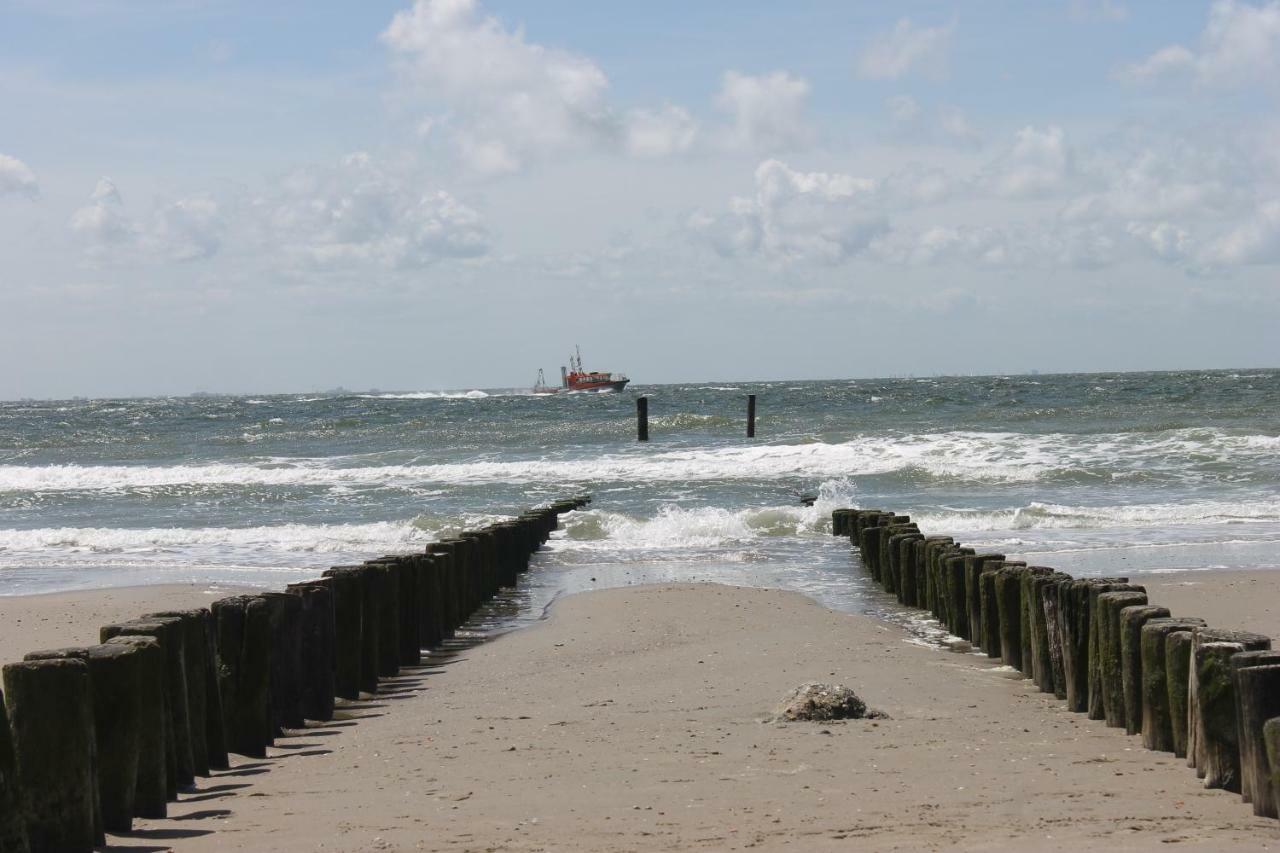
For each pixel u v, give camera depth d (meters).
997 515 26.33
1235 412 54.56
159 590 19.50
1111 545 22.81
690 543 25.31
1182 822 6.50
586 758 8.69
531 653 14.69
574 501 29.31
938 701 10.91
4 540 26.00
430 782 8.17
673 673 12.70
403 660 14.70
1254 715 6.76
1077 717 10.19
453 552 17.22
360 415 79.56
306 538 26.09
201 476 38.38
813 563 22.69
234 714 9.54
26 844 6.21
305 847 6.56
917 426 52.12
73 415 99.81
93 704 7.04
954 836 6.24
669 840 6.38
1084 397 74.38
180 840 6.90
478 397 128.00
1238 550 21.83
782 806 7.04
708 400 91.12
